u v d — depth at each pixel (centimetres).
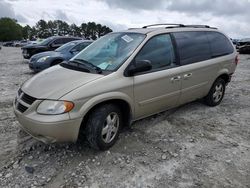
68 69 382
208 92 538
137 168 325
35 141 387
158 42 418
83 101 317
